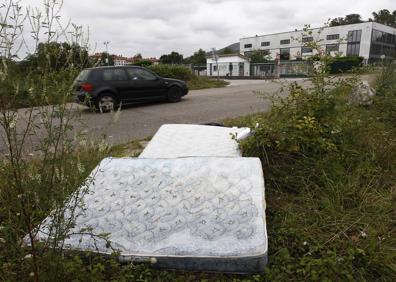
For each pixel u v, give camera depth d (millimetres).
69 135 2373
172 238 2404
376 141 4254
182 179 2893
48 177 2045
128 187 2869
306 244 2582
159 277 2295
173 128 4504
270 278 2266
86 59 2168
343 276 2270
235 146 3893
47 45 1979
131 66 11062
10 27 1771
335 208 3029
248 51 82875
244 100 12461
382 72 7898
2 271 2139
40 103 1936
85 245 2387
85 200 2754
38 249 2127
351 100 5488
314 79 4371
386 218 2883
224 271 2299
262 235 2355
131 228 2512
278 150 3787
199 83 22781
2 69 1747
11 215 2311
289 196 3311
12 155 1879
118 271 2297
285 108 4215
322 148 3801
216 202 2646
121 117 9117
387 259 2393
